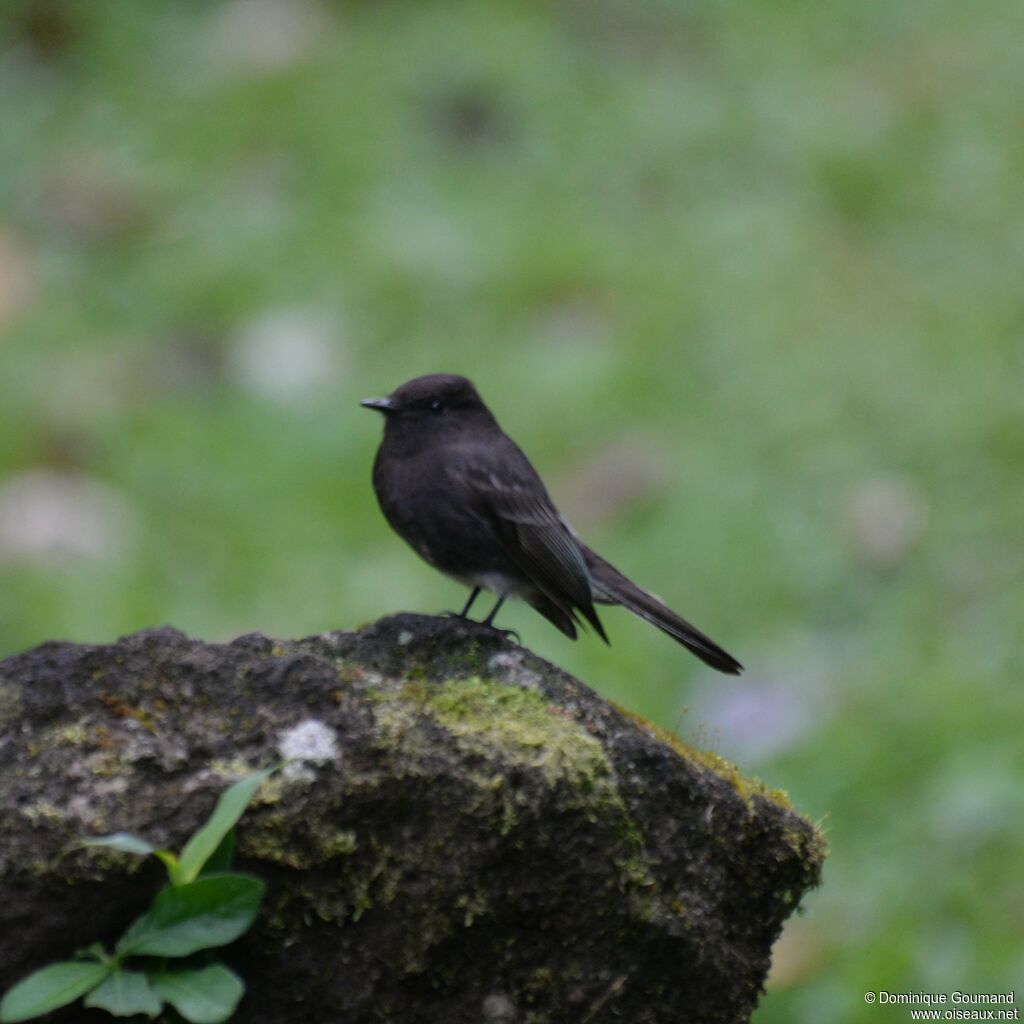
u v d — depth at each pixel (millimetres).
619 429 13102
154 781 4719
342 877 4816
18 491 12742
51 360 14289
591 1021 5039
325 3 18812
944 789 9508
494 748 4945
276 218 15734
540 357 13852
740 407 13141
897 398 12969
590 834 4965
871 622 11344
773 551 11938
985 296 14070
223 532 12547
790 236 15008
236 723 4848
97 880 4598
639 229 15336
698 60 17766
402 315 14492
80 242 15789
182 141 16906
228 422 13562
